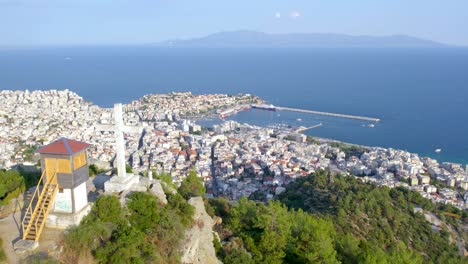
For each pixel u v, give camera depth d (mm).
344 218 61906
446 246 63875
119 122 29125
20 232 23438
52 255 20875
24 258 20625
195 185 45812
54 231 23359
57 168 23844
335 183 84875
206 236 28906
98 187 31219
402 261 35406
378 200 75312
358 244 39281
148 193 27828
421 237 65562
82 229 21625
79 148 24500
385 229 62156
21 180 30188
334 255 31844
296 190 85938
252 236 33031
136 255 20953
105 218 23719
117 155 29656
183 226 26281
